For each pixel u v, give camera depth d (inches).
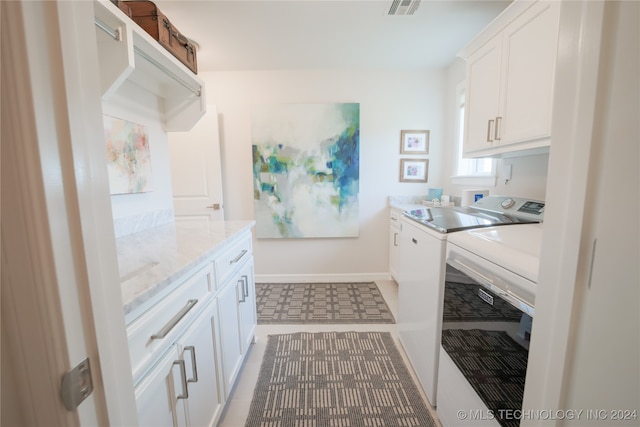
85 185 13.8
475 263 39.0
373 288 113.6
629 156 13.9
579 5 16.1
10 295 12.3
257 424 51.1
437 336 50.2
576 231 17.0
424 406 54.3
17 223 11.9
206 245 46.6
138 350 27.8
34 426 13.3
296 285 117.7
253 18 74.6
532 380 22.0
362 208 118.9
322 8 70.4
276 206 116.0
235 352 57.8
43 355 12.7
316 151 113.1
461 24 78.4
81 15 13.7
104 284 15.2
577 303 17.2
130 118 56.1
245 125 113.4
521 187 70.2
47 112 12.0
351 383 60.9
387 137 114.9
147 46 43.3
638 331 14.0
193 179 111.2
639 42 13.2
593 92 15.4
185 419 37.2
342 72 111.1
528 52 49.6
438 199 106.0
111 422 15.8
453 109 107.9
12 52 11.1
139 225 59.2
